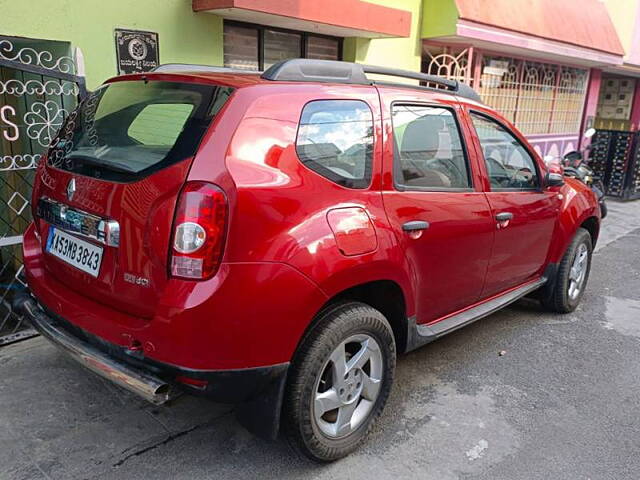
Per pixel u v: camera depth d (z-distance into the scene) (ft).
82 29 14.69
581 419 10.78
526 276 13.98
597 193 26.86
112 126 8.88
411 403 11.05
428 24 25.29
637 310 16.72
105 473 8.62
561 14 31.35
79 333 8.32
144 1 15.79
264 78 8.46
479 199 11.39
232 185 7.15
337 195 8.41
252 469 8.89
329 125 8.62
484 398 11.36
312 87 8.64
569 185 15.48
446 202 10.46
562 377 12.40
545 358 13.28
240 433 9.77
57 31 14.23
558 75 35.96
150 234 7.30
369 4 20.04
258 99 7.86
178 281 7.13
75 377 11.18
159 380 7.36
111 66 15.48
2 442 9.14
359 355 9.00
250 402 8.16
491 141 12.29
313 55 22.00
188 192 7.13
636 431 10.46
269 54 20.22
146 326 7.36
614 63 36.45
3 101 15.84
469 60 27.48
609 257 22.70
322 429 8.70
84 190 8.29
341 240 8.20
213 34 17.67
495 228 11.78
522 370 12.63
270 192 7.47
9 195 16.70
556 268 14.97
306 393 8.19
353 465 9.12
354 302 8.94
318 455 8.72
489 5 26.00
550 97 35.99
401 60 25.22
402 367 12.51
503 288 13.19
